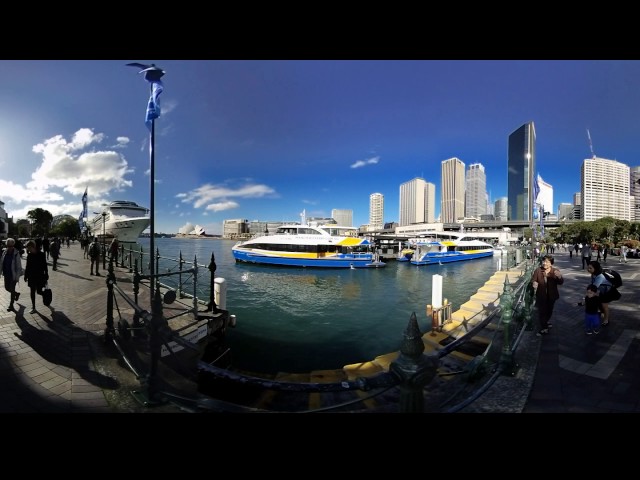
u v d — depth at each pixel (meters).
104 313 7.08
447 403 3.61
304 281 26.09
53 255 15.51
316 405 5.04
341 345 10.12
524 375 4.23
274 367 8.25
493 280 16.84
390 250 54.22
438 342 8.02
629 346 5.44
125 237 55.88
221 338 7.70
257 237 37.38
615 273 6.62
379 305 16.97
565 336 6.05
